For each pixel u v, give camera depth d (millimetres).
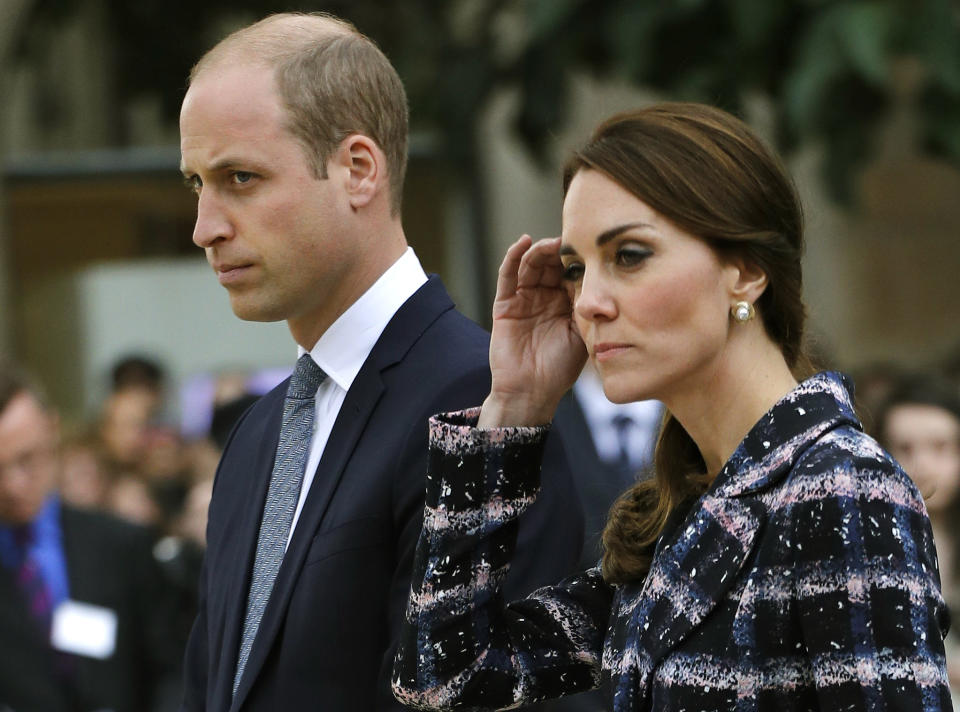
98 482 25062
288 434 8656
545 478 8234
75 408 29234
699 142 6441
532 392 7504
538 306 7621
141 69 29922
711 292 6414
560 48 23172
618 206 6441
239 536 8641
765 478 6238
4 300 28859
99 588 16859
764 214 6457
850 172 20375
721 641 6172
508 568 7312
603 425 17172
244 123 8039
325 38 8422
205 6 29516
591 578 7551
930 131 20047
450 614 7133
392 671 7512
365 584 7887
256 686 7984
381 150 8508
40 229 29375
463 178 29109
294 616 7934
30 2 28000
